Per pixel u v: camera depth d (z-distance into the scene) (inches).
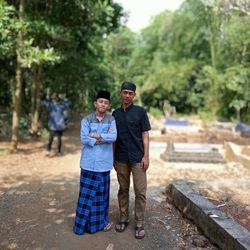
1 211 208.1
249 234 150.3
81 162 175.2
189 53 1424.7
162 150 449.4
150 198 235.6
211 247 165.2
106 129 172.2
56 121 378.9
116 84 1333.7
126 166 177.6
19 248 163.5
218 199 210.7
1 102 651.5
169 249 164.9
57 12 484.7
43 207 216.8
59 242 170.1
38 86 522.0
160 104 1428.4
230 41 560.7
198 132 682.2
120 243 170.1
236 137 620.4
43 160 360.8
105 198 180.1
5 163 337.7
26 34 389.4
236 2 463.8
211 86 1159.6
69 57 577.0
